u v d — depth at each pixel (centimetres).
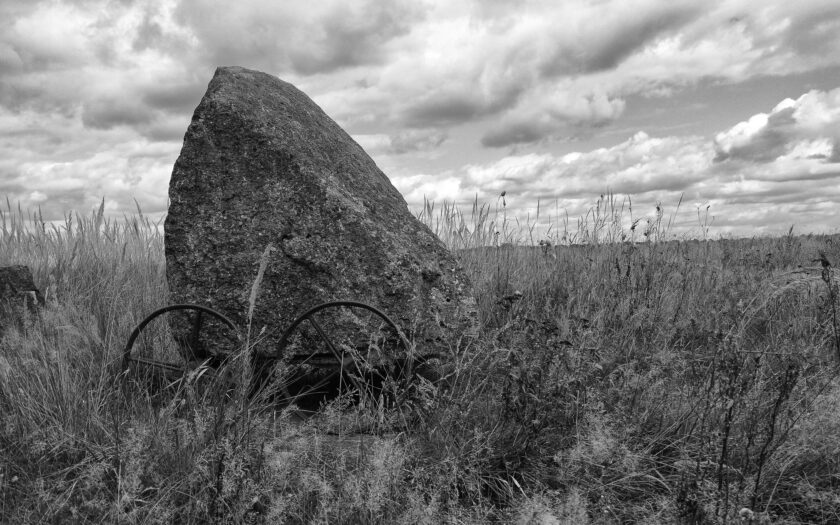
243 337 414
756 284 625
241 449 294
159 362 412
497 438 342
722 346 345
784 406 334
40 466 312
